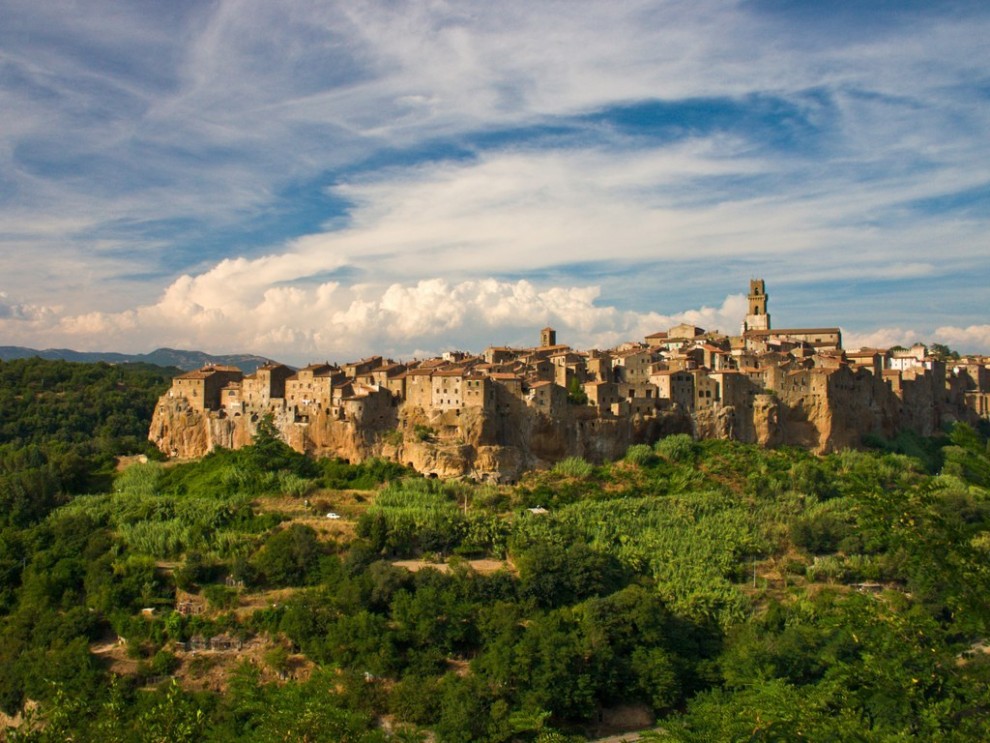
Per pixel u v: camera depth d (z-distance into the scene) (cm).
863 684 6306
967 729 5469
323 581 14725
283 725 7800
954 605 5231
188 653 13488
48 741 8281
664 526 16812
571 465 19288
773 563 16150
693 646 13488
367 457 19550
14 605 15100
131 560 15238
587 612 13400
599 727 12344
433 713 11938
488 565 15275
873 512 5622
